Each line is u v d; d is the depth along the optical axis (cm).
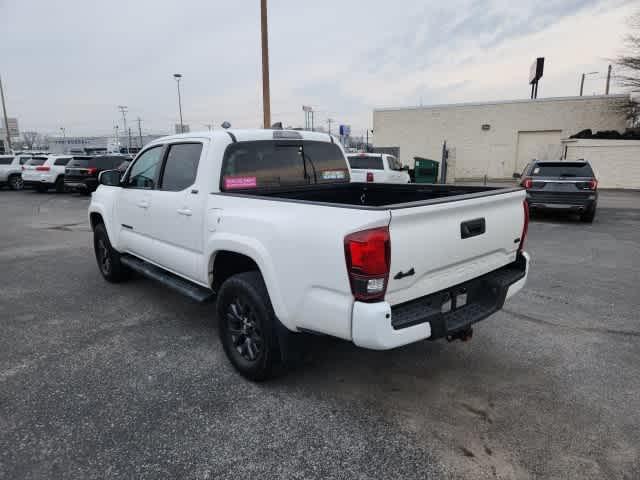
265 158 389
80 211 1359
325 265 253
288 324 284
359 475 229
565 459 240
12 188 2195
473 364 349
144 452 247
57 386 317
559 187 1030
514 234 337
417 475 229
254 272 319
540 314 454
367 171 1273
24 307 486
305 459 241
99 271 641
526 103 2528
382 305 238
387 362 353
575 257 705
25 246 827
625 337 398
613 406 290
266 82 1135
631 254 727
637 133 2220
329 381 324
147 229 449
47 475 229
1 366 348
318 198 435
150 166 449
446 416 280
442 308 287
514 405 292
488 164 2661
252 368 316
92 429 267
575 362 352
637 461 238
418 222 253
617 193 1862
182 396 304
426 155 2778
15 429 267
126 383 321
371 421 275
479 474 229
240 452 246
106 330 421
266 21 1105
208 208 350
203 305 491
